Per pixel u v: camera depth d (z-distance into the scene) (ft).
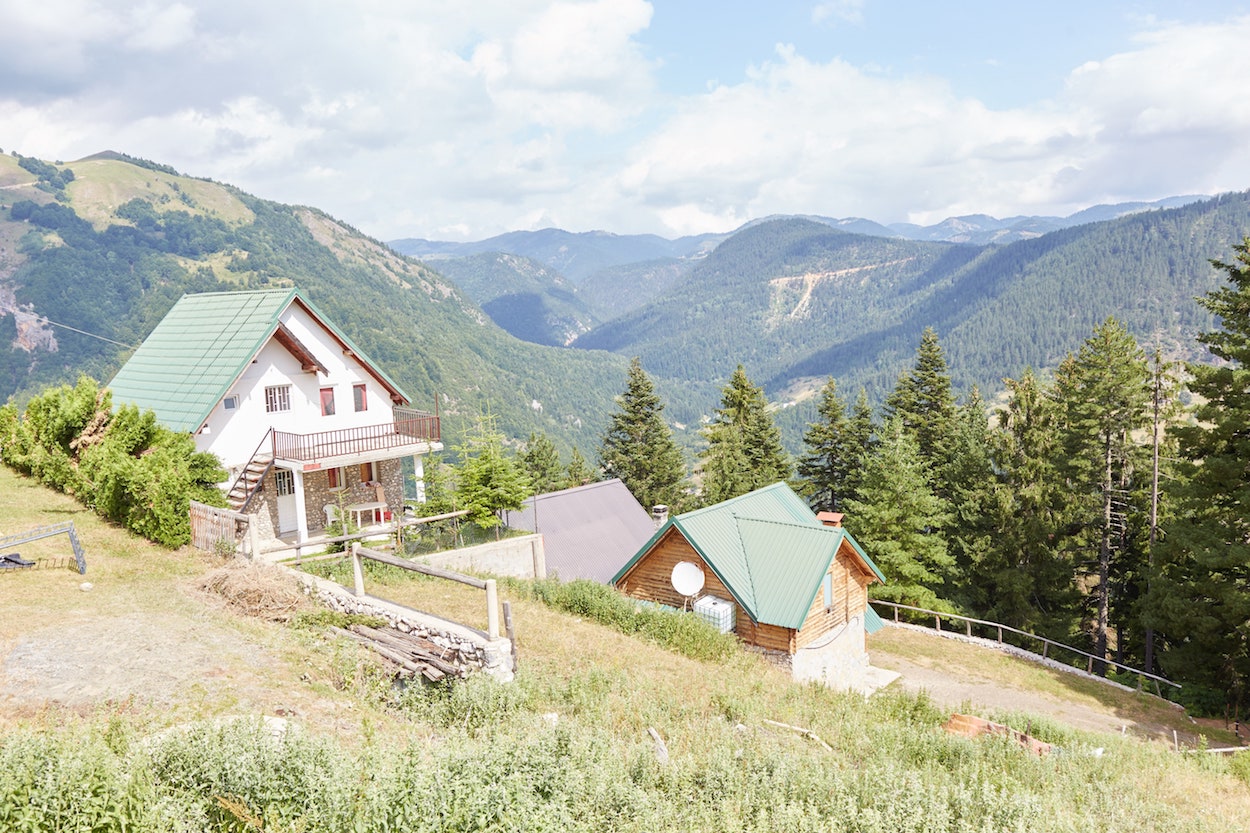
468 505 95.86
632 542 117.08
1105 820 38.32
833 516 104.12
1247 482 101.40
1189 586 106.22
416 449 107.04
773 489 103.19
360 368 114.73
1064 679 108.47
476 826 23.76
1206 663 104.63
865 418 195.31
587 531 115.14
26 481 87.92
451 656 48.57
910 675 104.01
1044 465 153.28
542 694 46.14
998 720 67.62
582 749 31.63
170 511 66.03
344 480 108.78
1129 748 61.82
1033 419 159.53
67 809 20.49
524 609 70.95
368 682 42.96
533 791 26.76
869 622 100.22
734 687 56.08
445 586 73.15
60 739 23.31
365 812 22.81
